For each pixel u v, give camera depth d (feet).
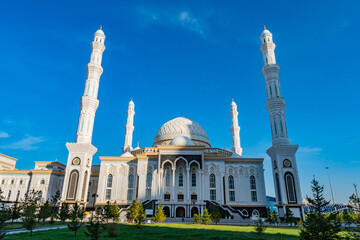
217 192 233.35
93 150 243.40
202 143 289.12
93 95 252.62
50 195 256.11
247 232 109.29
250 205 236.84
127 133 322.14
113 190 240.32
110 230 79.36
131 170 248.52
